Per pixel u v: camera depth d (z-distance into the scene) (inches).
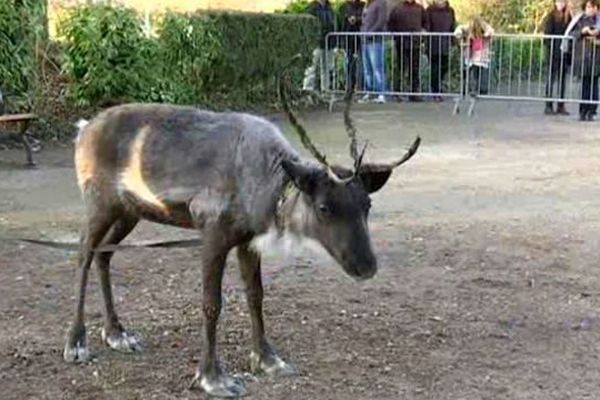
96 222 230.4
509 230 373.4
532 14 1097.4
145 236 353.1
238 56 708.7
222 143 211.0
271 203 203.6
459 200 427.5
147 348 245.4
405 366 237.1
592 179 481.1
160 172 215.5
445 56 797.2
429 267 321.7
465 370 235.6
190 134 215.2
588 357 245.6
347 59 803.4
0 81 558.3
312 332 258.5
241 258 223.3
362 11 829.2
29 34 574.6
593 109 718.5
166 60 641.6
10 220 378.9
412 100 821.2
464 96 766.5
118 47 601.3
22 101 571.2
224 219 208.7
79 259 235.9
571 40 729.0
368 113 738.8
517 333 261.7
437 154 550.3
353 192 196.4
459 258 333.1
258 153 206.2
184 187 212.4
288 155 205.2
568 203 424.5
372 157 530.6
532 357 245.0
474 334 260.2
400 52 804.0
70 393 218.7
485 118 719.1
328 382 226.4
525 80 793.6
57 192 433.7
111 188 225.3
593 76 711.7
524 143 597.6
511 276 313.1
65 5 651.5
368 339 254.7
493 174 491.5
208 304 214.1
